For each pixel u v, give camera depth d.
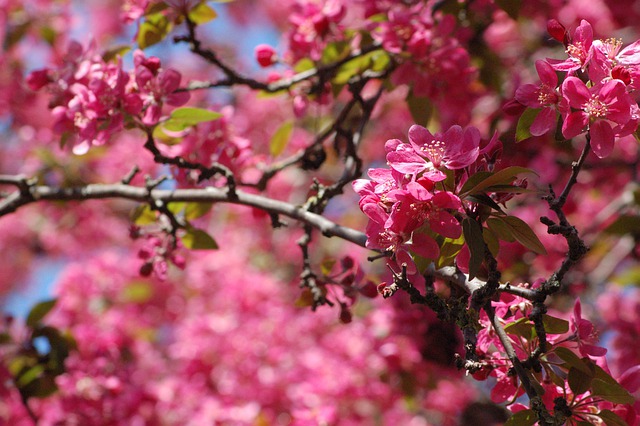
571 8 8.26
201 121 4.77
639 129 3.38
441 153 3.29
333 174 10.04
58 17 8.70
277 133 6.20
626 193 7.75
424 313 6.62
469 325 3.31
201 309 9.82
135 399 6.59
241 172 5.50
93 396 6.43
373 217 3.25
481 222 3.32
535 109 3.60
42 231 12.02
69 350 6.14
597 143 3.28
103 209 11.44
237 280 9.42
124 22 5.33
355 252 9.87
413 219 3.20
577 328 3.56
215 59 5.34
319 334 8.82
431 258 3.27
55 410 6.39
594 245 7.86
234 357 8.50
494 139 3.42
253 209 5.70
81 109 4.72
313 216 4.48
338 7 5.93
